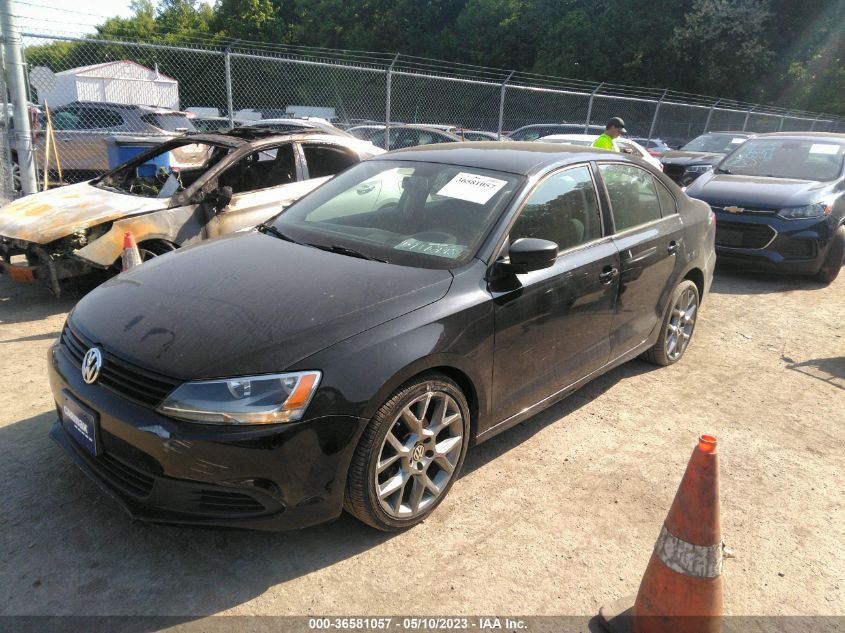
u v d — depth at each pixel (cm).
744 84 2978
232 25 3984
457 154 383
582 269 349
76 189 610
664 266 431
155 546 266
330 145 676
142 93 1568
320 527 284
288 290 277
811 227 706
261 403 232
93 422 252
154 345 249
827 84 2927
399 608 242
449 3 3653
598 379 462
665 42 2939
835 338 574
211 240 361
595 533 292
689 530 221
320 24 3859
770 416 419
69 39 779
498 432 323
